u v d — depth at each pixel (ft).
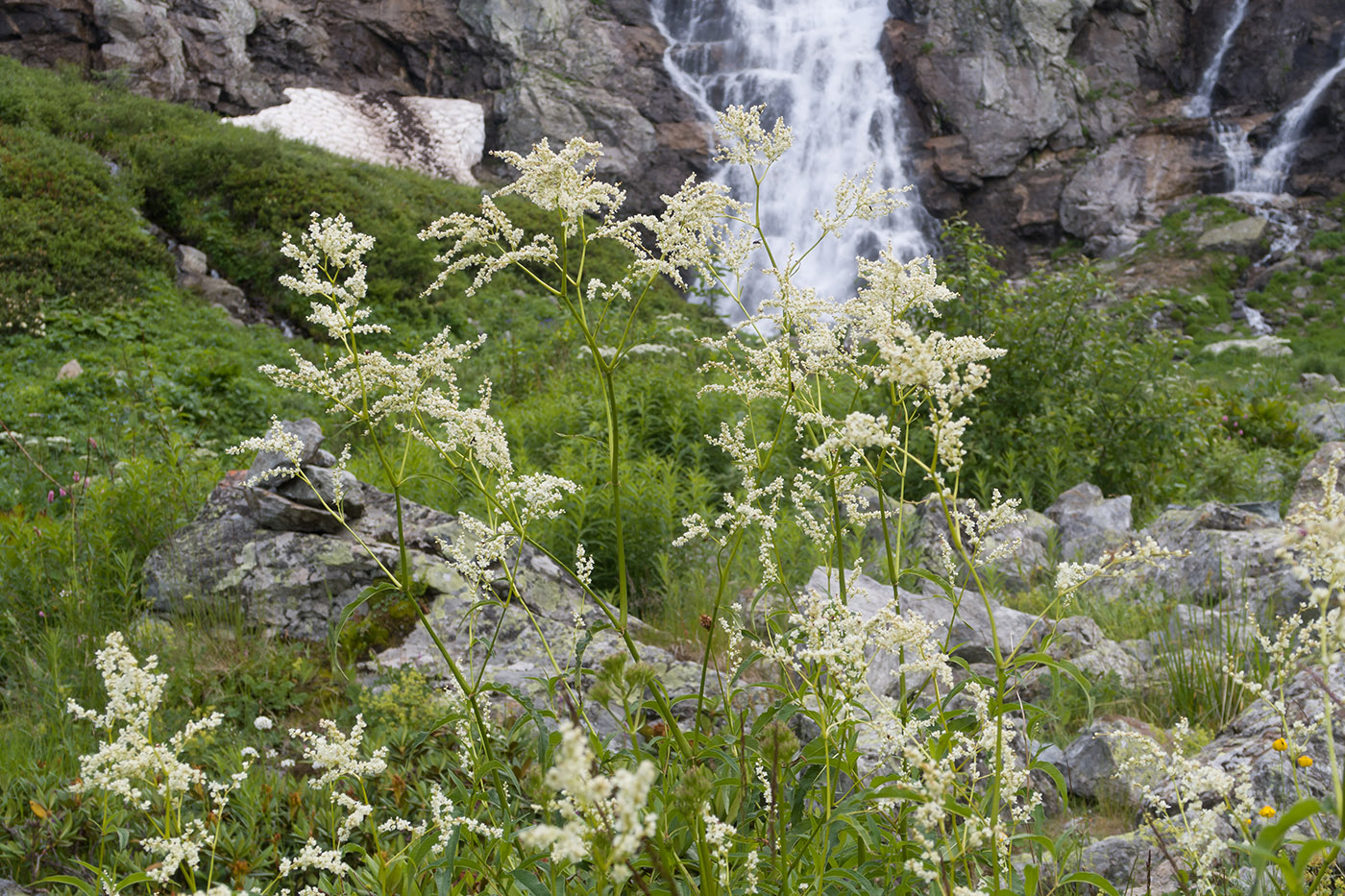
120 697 5.10
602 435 28.45
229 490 19.80
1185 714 14.42
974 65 109.81
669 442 29.96
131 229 57.11
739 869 5.63
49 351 43.93
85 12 85.66
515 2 112.68
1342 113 104.27
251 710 14.47
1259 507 23.63
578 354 43.09
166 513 21.01
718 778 6.04
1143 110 112.57
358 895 7.55
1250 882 6.98
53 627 17.38
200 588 18.12
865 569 20.07
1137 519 30.27
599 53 113.50
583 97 110.11
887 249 7.37
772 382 8.26
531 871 5.74
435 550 19.08
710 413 29.60
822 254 102.06
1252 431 46.52
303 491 19.11
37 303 48.16
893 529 22.56
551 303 63.36
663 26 122.11
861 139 110.32
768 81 112.78
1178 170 108.37
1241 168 107.96
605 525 21.36
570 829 3.67
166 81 90.94
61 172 58.13
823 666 6.29
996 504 5.67
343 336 7.02
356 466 25.41
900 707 6.25
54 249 51.62
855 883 5.46
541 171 7.38
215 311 55.11
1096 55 113.60
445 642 17.12
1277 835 3.25
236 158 69.00
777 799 5.49
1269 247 99.09
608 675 5.66
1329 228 100.83
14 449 31.48
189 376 41.42
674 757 7.23
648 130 109.40
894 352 5.43
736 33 119.24
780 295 8.13
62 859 10.27
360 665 16.58
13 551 19.43
